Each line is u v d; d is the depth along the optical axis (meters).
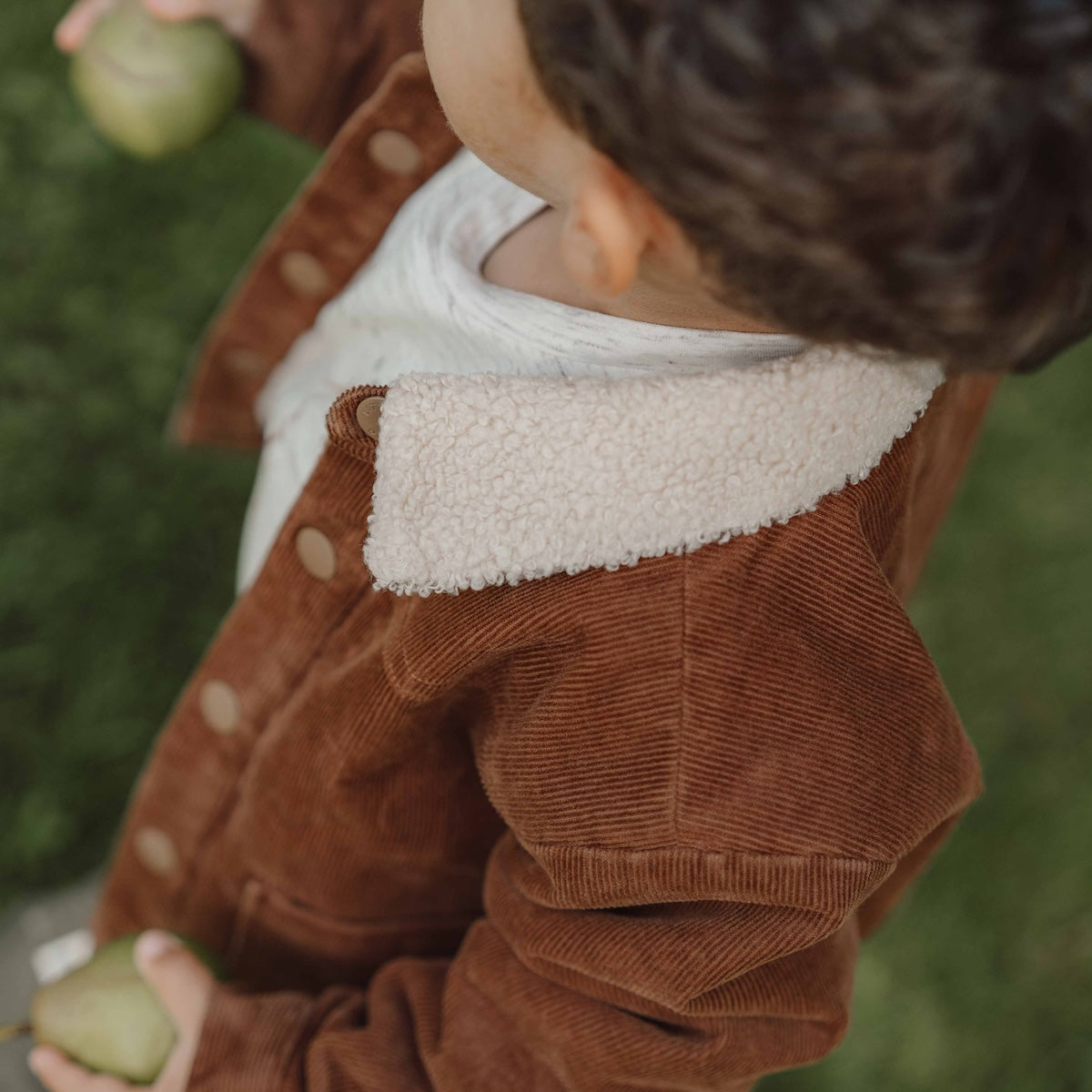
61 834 0.94
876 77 0.40
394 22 0.71
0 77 1.09
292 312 0.73
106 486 1.03
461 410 0.51
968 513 1.21
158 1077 0.63
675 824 0.52
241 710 0.63
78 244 1.08
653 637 0.52
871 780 0.53
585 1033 0.56
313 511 0.58
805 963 0.56
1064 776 1.13
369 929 0.67
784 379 0.50
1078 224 0.44
